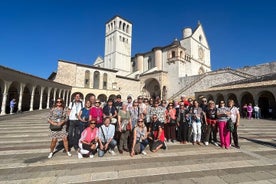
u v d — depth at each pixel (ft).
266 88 77.00
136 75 179.83
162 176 16.90
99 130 22.43
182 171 18.11
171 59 156.87
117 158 21.56
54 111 21.53
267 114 88.74
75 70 130.52
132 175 16.97
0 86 61.62
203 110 30.22
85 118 24.59
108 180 15.88
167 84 155.12
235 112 27.55
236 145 27.30
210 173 17.83
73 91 127.65
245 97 98.43
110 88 145.69
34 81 81.71
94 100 25.34
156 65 169.48
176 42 160.66
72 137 25.35
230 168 19.16
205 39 190.60
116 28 206.39
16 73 67.51
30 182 15.19
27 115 60.95
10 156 21.13
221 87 102.58
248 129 43.37
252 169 19.06
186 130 29.63
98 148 22.20
